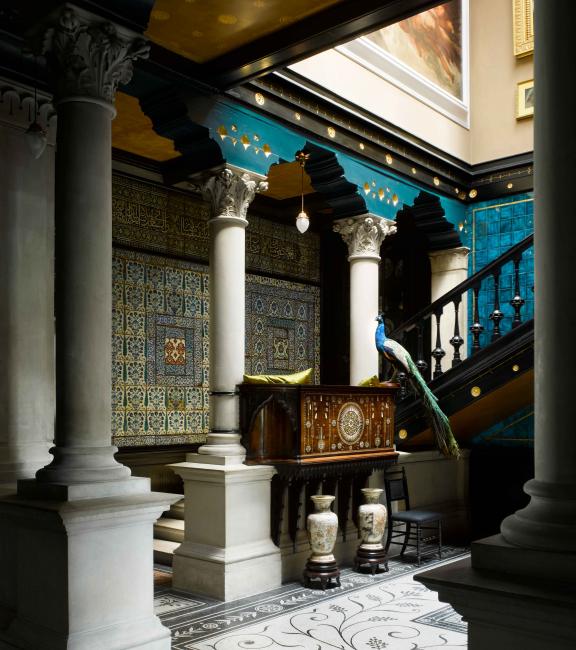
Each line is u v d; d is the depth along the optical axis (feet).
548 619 7.77
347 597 20.97
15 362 18.22
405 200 30.86
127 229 29.45
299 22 18.95
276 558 22.24
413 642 17.02
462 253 34.78
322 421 22.74
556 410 8.64
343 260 38.37
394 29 30.53
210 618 18.85
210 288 23.13
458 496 32.32
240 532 21.50
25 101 18.80
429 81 32.50
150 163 30.17
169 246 31.19
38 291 18.88
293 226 37.37
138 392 29.48
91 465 14.97
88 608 14.21
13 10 17.03
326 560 22.15
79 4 15.07
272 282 35.78
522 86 34.06
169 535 25.66
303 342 37.40
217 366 22.65
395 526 28.25
